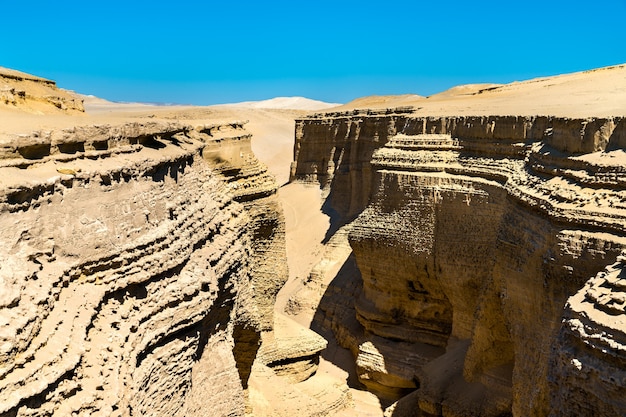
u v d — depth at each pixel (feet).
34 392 34.58
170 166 61.36
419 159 122.93
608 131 77.25
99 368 41.06
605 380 46.01
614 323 47.16
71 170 45.83
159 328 49.78
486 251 109.40
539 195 80.48
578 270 67.36
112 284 45.93
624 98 103.60
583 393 47.80
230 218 75.46
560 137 84.99
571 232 69.15
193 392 57.16
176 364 51.75
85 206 46.14
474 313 102.68
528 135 105.70
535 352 73.87
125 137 55.88
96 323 43.68
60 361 37.68
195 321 53.31
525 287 78.79
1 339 33.86
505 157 109.29
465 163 116.37
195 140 80.07
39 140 44.70
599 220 66.95
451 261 115.03
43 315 38.24
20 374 34.47
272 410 90.07
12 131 44.68
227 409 61.52
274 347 105.60
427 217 118.42
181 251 54.80
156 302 50.01
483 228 109.91
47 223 42.34
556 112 100.99
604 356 46.75
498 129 111.75
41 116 59.72
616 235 64.90
